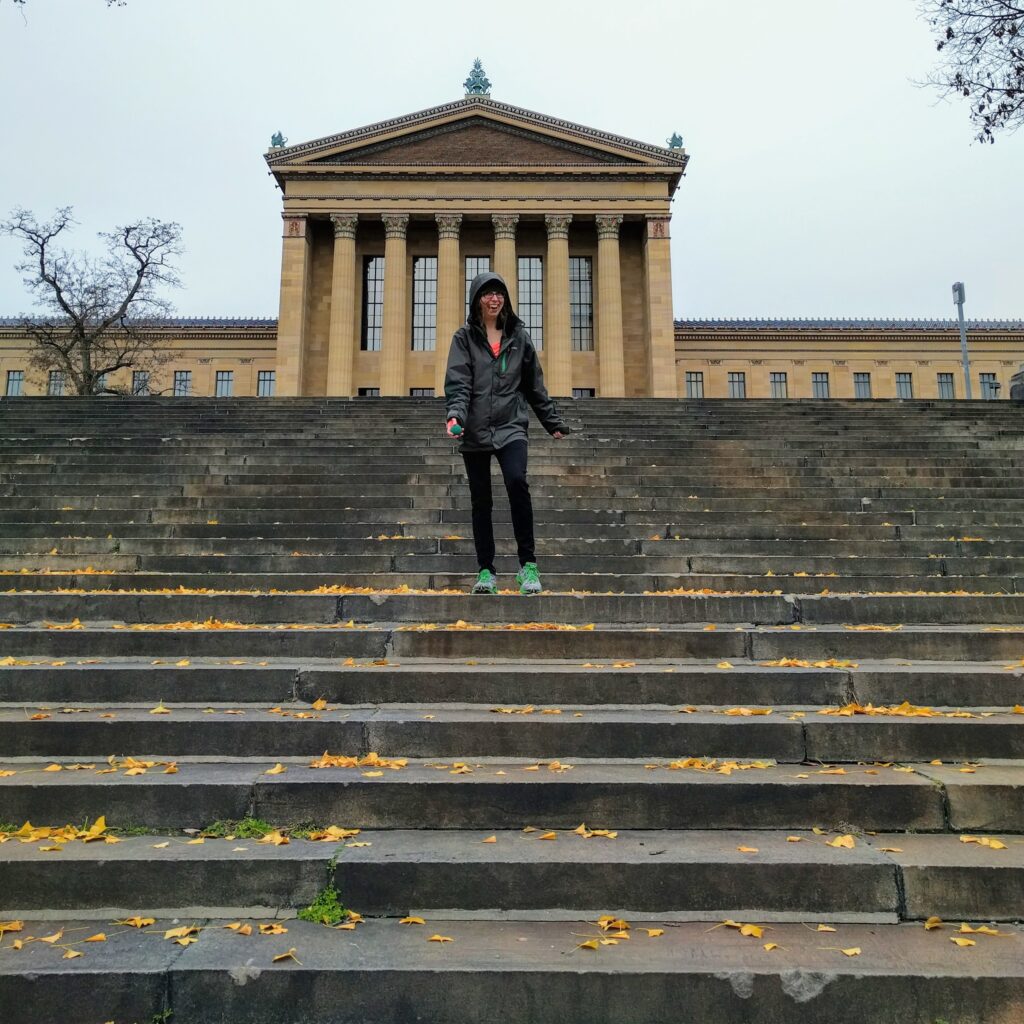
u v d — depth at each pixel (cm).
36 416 1602
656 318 3656
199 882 294
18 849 305
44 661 479
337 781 337
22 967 252
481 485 557
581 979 248
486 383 550
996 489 1030
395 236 3659
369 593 568
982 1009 246
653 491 1000
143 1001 248
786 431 1455
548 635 486
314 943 267
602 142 3719
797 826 334
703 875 292
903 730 383
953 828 333
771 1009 247
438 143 3728
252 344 5341
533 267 3875
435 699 433
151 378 5166
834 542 804
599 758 379
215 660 484
